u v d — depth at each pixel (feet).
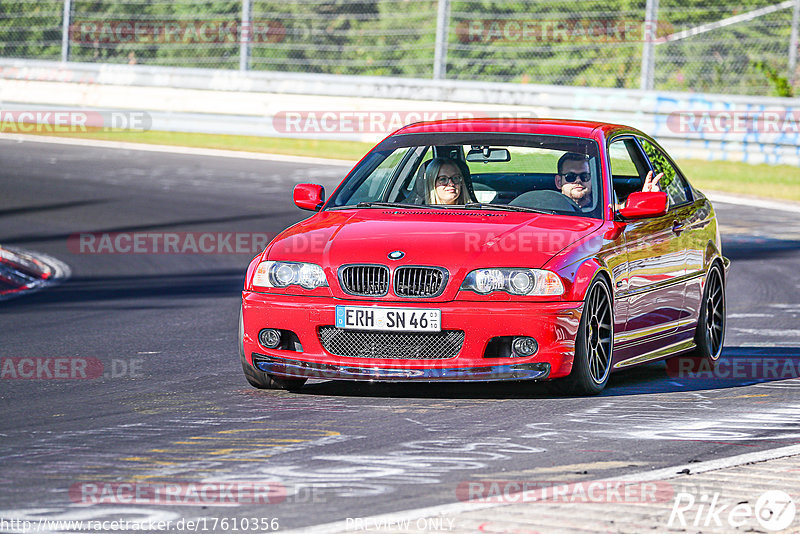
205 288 122.93
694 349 81.05
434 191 74.64
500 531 40.27
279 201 183.01
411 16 268.82
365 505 43.83
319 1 336.49
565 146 74.49
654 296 73.87
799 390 70.59
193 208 177.17
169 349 86.28
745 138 229.04
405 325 63.72
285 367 66.03
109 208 177.78
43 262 140.15
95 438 56.39
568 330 64.18
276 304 65.87
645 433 57.26
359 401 65.72
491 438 55.98
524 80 281.33
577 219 69.97
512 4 337.11
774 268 134.31
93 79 278.26
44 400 67.10
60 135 264.31
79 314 105.29
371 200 74.49
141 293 119.44
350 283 65.00
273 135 261.03
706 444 54.80
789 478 48.06
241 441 55.47
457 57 346.74
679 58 286.66
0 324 99.66
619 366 70.44
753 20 304.30
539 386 70.13
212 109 267.59
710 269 81.51
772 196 195.11
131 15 359.46
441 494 45.32
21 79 284.00
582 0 325.21
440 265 64.03
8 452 53.42
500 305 63.52
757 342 90.53
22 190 193.47
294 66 364.17
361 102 253.85
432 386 70.18
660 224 75.61
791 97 249.14
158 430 58.23
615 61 316.60
